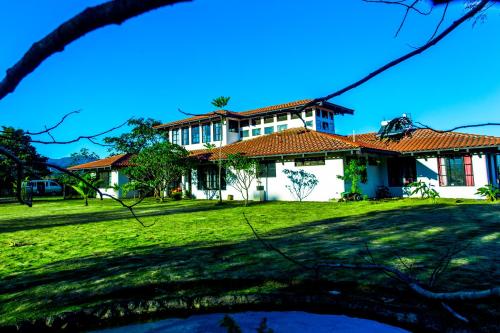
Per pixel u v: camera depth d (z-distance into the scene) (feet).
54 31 2.19
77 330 11.21
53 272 17.34
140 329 10.76
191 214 44.01
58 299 13.23
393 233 24.62
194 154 80.64
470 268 14.92
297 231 27.22
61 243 25.77
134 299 12.53
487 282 13.03
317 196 58.90
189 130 99.71
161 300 12.22
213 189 74.18
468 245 19.54
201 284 14.17
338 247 20.21
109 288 14.15
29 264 19.45
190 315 11.68
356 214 37.99
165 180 71.46
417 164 60.49
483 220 29.76
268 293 12.31
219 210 48.47
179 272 15.98
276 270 15.53
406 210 39.88
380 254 18.03
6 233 32.04
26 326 11.17
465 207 41.19
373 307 10.93
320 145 58.39
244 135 95.76
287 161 62.69
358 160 53.98
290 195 62.13
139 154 68.23
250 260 17.69
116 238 27.07
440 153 57.57
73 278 16.01
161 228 31.76
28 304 12.83
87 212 51.96
